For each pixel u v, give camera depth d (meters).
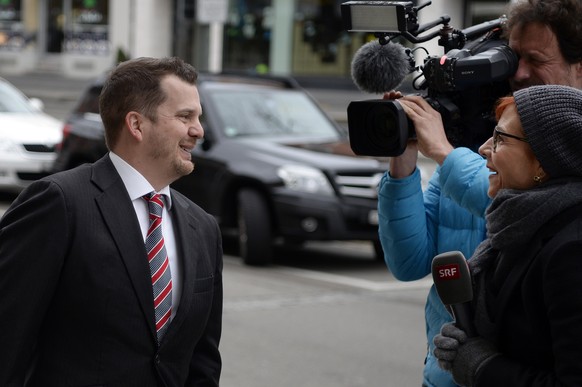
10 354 2.74
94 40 30.77
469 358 2.54
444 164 3.01
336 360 7.05
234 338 7.55
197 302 2.97
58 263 2.77
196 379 3.12
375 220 10.38
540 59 3.04
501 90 3.16
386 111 3.00
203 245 3.04
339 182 10.31
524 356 2.48
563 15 2.98
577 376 2.29
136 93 2.89
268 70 26.11
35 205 2.80
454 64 3.02
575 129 2.42
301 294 9.27
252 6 26.23
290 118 11.74
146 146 2.91
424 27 3.24
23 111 14.49
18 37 31.72
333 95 24.92
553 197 2.43
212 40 18.83
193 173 11.04
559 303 2.33
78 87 28.95
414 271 3.33
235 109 11.50
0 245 2.82
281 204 10.29
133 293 2.81
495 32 3.27
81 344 2.79
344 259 11.32
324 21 25.45
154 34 28.89
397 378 6.68
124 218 2.85
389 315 8.49
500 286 2.55
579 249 2.34
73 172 2.89
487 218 2.58
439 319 3.14
